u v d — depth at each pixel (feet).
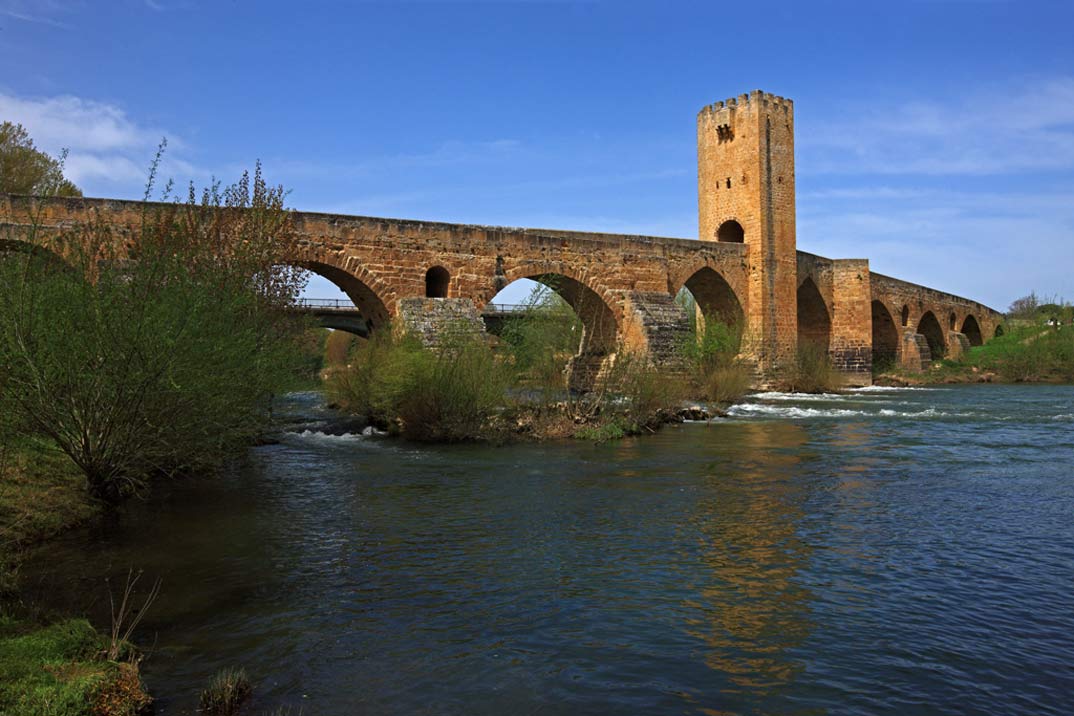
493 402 77.05
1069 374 199.31
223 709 20.33
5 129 124.06
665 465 60.85
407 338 88.79
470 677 22.59
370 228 105.91
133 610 27.66
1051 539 37.88
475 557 34.91
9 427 35.86
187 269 48.44
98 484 42.55
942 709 20.72
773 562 34.14
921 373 209.46
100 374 37.68
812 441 76.02
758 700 21.26
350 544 36.99
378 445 73.00
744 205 163.32
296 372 68.54
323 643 25.00
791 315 165.48
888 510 44.45
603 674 22.88
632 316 132.46
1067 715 20.36
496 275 118.73
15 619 25.48
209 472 55.26
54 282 37.96
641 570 33.04
